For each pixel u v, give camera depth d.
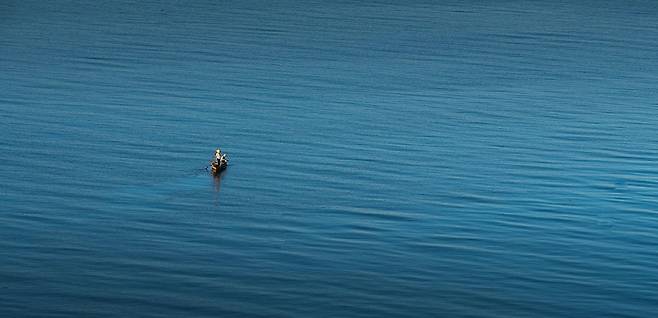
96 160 79.44
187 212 70.50
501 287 61.19
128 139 84.19
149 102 94.19
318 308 58.38
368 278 61.69
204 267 62.50
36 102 93.06
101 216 69.25
